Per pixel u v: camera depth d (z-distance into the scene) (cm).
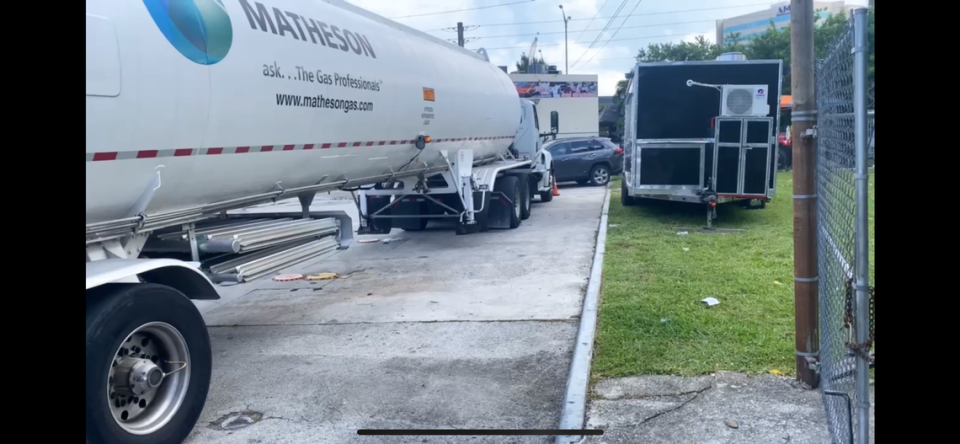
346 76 670
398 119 791
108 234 444
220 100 495
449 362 536
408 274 891
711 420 398
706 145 1099
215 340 626
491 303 709
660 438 381
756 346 507
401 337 607
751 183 1079
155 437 380
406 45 854
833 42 371
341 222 713
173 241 530
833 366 377
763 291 660
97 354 344
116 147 415
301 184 665
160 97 440
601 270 795
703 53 4478
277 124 567
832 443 363
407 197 1133
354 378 511
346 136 686
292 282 881
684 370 471
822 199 450
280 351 584
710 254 866
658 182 1126
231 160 529
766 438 373
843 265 342
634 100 1124
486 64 1266
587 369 482
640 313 601
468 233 1228
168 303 391
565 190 2061
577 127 3838
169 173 469
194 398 410
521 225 1312
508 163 1316
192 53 467
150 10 439
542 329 607
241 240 542
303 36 610
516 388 477
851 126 307
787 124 2289
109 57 402
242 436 418
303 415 446
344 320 675
